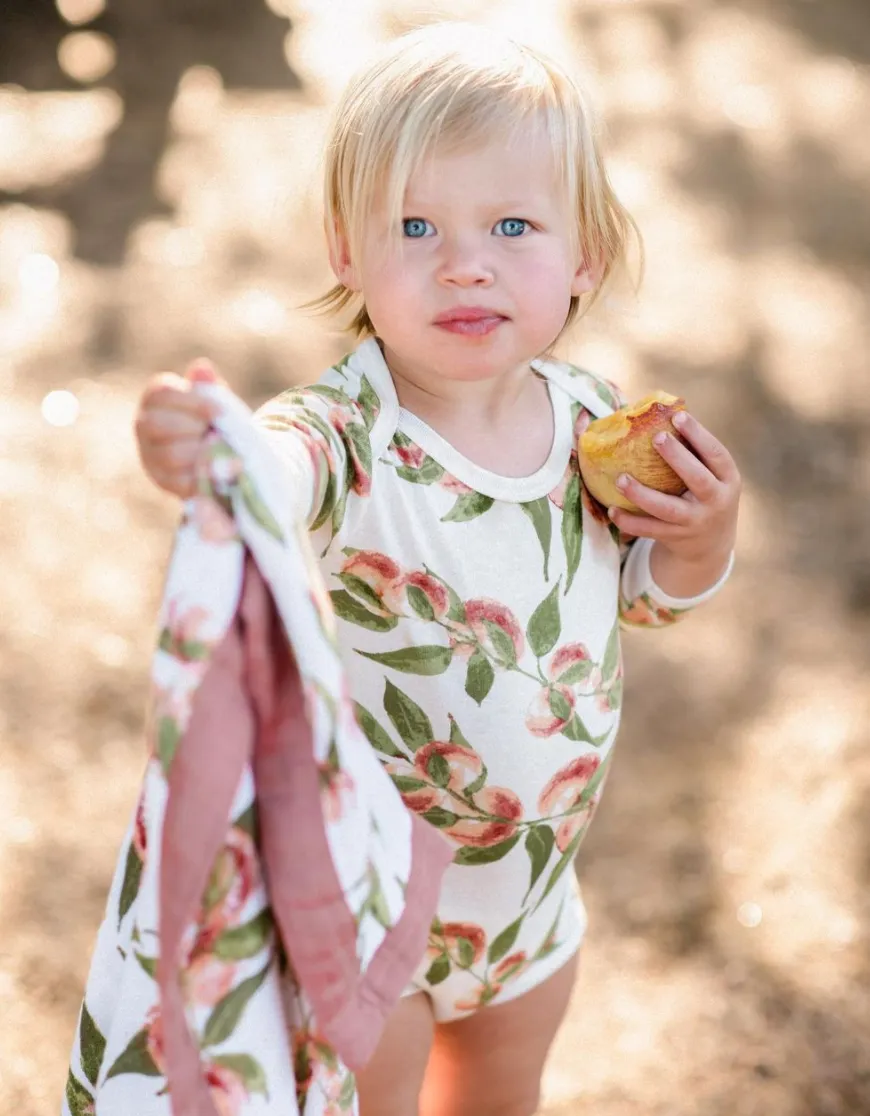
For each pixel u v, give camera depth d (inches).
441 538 52.6
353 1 287.0
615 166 225.6
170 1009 37.0
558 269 50.9
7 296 180.1
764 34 283.9
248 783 38.8
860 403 164.9
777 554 138.3
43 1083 83.4
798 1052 88.2
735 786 109.8
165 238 196.2
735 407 161.9
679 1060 87.7
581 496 57.1
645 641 126.0
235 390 161.5
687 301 185.2
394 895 40.9
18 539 135.0
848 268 197.5
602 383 61.5
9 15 269.1
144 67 253.8
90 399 158.9
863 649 126.1
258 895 39.3
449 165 48.8
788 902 99.0
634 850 103.5
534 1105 67.7
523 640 54.5
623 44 275.7
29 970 90.7
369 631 52.9
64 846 101.3
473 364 50.3
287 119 234.2
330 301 60.4
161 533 137.5
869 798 107.3
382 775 41.6
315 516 48.1
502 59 51.1
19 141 224.5
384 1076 60.0
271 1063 39.8
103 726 113.3
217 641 37.0
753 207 214.1
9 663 119.0
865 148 236.2
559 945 63.9
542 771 55.9
